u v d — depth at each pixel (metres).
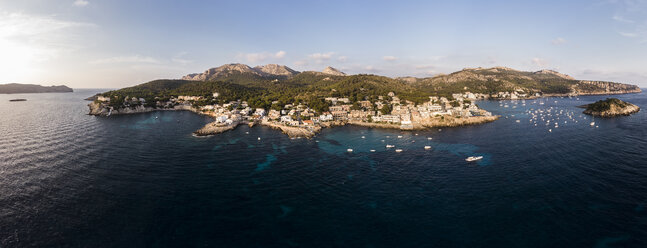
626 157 110.62
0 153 114.06
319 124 199.50
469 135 162.62
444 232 61.78
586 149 123.94
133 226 62.66
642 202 73.19
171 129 179.75
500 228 63.03
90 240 57.22
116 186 83.25
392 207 73.00
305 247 56.88
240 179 91.19
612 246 56.38
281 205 73.94
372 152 126.56
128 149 124.44
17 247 54.47
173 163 106.31
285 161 111.56
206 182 88.25
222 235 60.28
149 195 78.06
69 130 167.62
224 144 140.38
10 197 74.44
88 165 100.69
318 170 100.81
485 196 78.81
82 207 70.19
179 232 61.00
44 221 63.44
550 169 99.06
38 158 107.94
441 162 110.00
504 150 126.38
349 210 71.50
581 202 74.12
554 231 61.59
